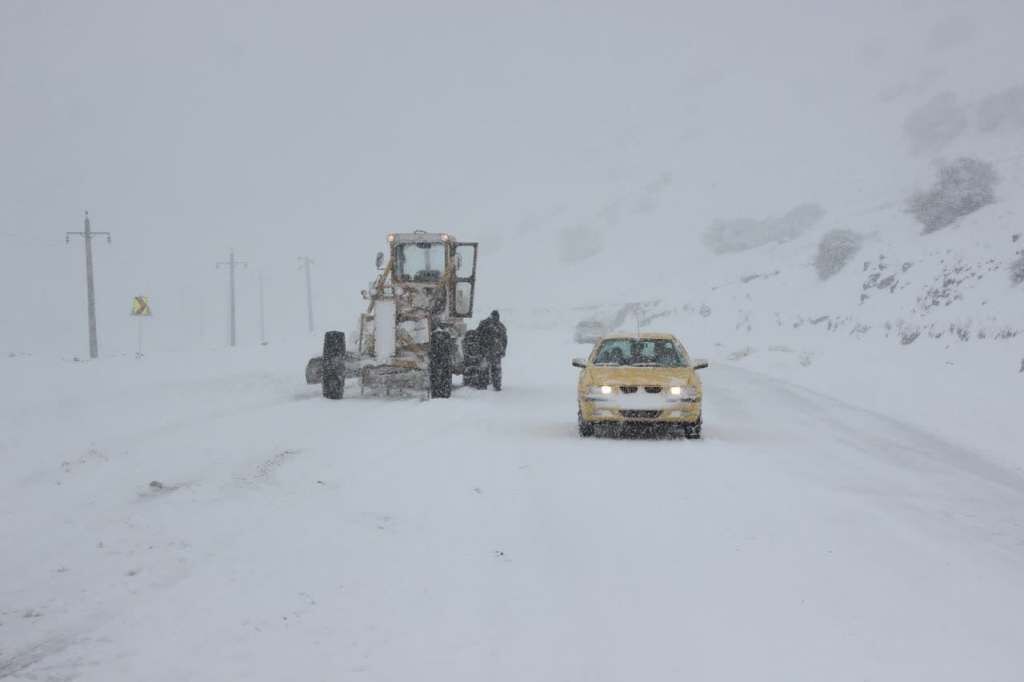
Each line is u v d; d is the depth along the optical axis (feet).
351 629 20.61
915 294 138.51
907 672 18.71
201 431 49.26
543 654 19.35
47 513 30.99
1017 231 160.66
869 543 28.96
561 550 27.25
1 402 61.36
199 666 18.53
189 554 26.18
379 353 68.95
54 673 18.28
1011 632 21.30
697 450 46.01
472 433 50.08
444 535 28.63
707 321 199.93
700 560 26.43
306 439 46.62
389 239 76.18
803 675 18.43
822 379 89.04
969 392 68.69
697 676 18.34
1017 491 40.19
